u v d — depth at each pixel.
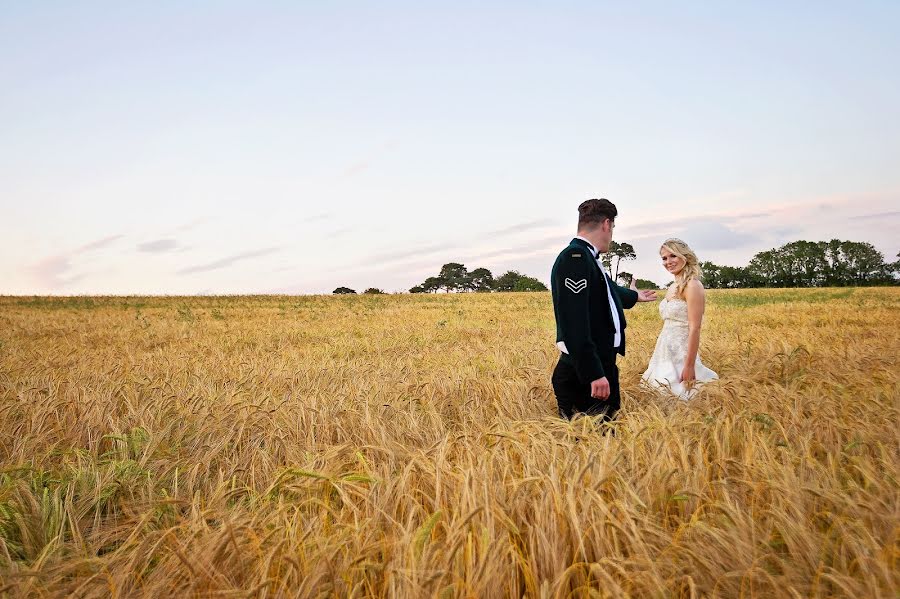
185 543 2.42
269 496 3.11
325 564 2.20
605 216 4.46
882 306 26.22
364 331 17.05
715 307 26.52
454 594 2.04
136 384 6.68
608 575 1.98
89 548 2.86
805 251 112.88
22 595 2.23
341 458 3.76
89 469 3.83
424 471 3.11
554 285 4.34
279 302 41.44
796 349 6.81
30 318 25.05
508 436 3.36
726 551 2.31
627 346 10.83
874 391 4.79
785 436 3.60
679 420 4.34
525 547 2.41
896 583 1.99
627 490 2.66
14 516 3.02
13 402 5.78
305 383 7.14
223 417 4.95
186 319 24.06
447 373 7.50
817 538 2.34
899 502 2.50
